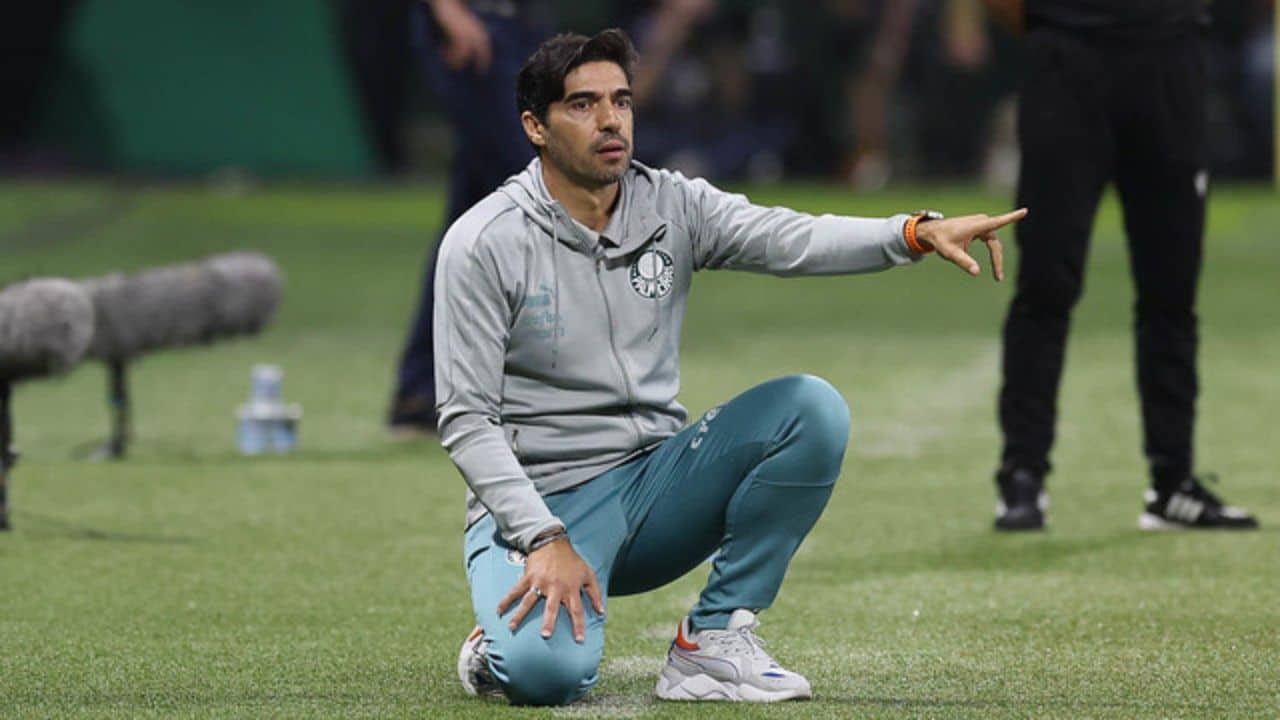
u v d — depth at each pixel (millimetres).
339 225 74000
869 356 41906
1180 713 14891
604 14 84188
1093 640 17594
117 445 29250
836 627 18250
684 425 15695
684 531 15148
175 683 15922
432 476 27641
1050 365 23438
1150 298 23438
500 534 15070
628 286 15070
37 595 19656
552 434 15156
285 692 15586
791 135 89062
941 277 61406
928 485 26828
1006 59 88438
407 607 19188
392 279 57906
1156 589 19969
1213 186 97125
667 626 18281
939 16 87375
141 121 88188
